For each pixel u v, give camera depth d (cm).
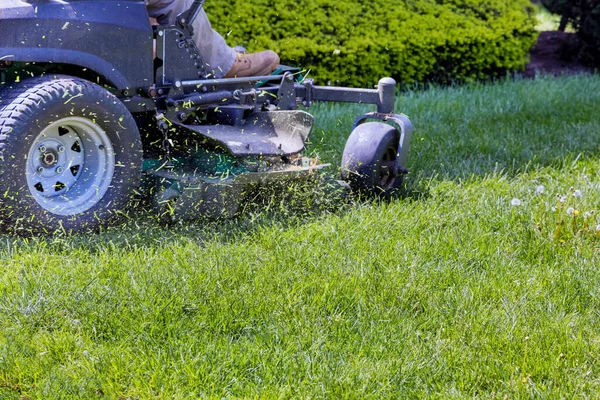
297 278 671
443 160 1094
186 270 670
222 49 909
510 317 620
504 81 1795
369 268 695
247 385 530
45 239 727
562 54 2053
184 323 596
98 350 559
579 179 977
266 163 830
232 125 866
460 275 696
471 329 603
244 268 678
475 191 941
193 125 825
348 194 883
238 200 797
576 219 810
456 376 548
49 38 721
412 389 536
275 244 751
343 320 609
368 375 539
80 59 743
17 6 702
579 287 682
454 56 1681
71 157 752
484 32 1686
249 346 570
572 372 556
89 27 744
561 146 1179
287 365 550
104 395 522
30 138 693
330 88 955
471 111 1433
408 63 1614
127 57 777
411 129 918
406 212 854
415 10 1642
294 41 1422
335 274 680
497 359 561
